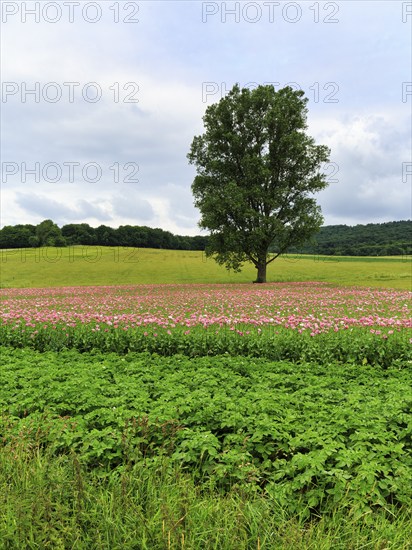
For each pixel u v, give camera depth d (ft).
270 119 142.92
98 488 13.10
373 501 12.37
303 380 24.81
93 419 18.03
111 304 75.82
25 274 186.70
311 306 71.00
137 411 17.95
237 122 152.87
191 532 10.57
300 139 143.74
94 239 374.02
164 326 42.09
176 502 11.66
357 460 13.76
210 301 78.84
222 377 24.85
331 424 16.88
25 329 41.11
